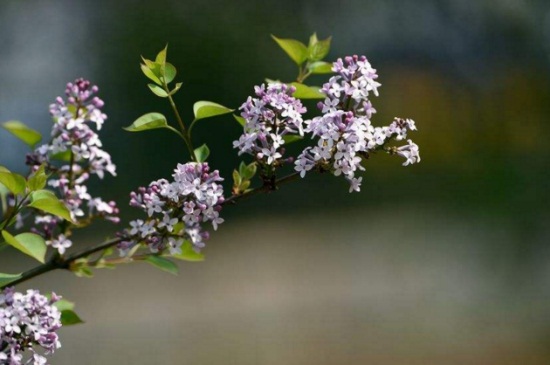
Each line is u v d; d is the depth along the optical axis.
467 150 18.38
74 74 21.55
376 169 19.50
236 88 21.41
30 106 21.14
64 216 2.79
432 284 14.36
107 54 21.44
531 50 20.27
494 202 15.73
